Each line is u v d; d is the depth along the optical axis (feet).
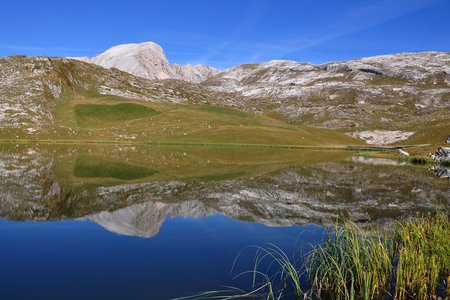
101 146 281.13
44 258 44.62
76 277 38.96
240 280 38.50
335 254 41.01
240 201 82.94
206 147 303.27
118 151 238.07
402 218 68.33
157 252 46.85
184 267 41.83
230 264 42.91
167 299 34.09
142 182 111.04
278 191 97.81
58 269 41.16
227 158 210.79
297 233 56.49
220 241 51.75
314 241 51.78
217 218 66.33
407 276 36.68
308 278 38.86
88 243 50.55
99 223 62.03
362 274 37.06
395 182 119.44
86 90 502.38
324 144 394.52
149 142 322.14
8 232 56.13
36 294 34.88
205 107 495.82
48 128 336.70
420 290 35.24
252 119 475.72
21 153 208.03
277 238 53.47
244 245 50.03
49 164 156.15
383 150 343.05
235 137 363.97
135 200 82.64
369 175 138.82
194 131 368.89
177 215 68.59
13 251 47.21
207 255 45.88
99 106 418.92
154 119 401.29
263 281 38.32
